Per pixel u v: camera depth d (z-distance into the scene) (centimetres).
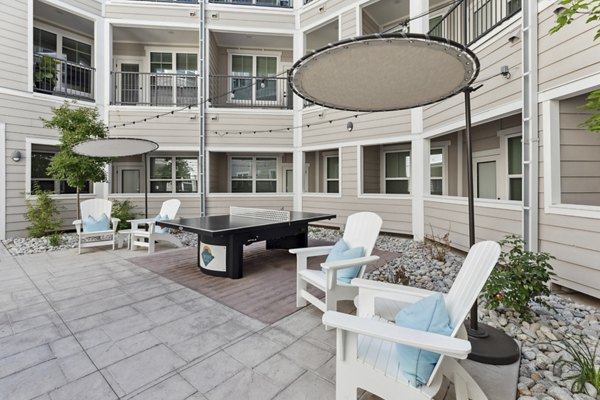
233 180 961
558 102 329
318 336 232
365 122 735
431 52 174
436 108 589
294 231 470
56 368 191
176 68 931
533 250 344
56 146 753
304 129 852
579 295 318
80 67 773
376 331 133
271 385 174
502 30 407
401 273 362
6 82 647
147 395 166
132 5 801
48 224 663
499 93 417
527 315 256
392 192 832
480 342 212
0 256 496
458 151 679
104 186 789
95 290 333
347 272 266
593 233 285
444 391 171
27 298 309
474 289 153
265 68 977
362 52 176
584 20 292
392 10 776
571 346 211
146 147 581
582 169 330
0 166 639
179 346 217
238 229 357
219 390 170
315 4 816
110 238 650
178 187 928
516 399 166
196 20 826
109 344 220
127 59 914
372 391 146
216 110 834
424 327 148
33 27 748
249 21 845
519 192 530
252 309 283
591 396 166
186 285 351
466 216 497
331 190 932
